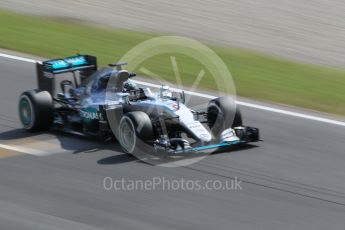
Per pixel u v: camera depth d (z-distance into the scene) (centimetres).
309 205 3516
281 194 3644
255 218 3338
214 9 8581
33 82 5753
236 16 8344
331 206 3512
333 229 3247
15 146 4347
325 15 8612
